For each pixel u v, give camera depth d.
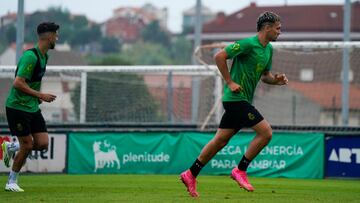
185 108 80.94
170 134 55.38
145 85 80.75
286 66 82.88
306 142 53.28
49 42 34.59
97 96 79.19
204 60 76.19
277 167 53.59
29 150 35.47
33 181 44.94
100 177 49.94
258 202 30.78
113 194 34.31
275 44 65.19
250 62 30.36
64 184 42.16
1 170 53.44
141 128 69.88
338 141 52.69
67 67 70.12
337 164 52.66
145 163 55.41
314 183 46.97
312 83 89.81
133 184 42.31
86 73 76.44
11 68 67.19
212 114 72.88
